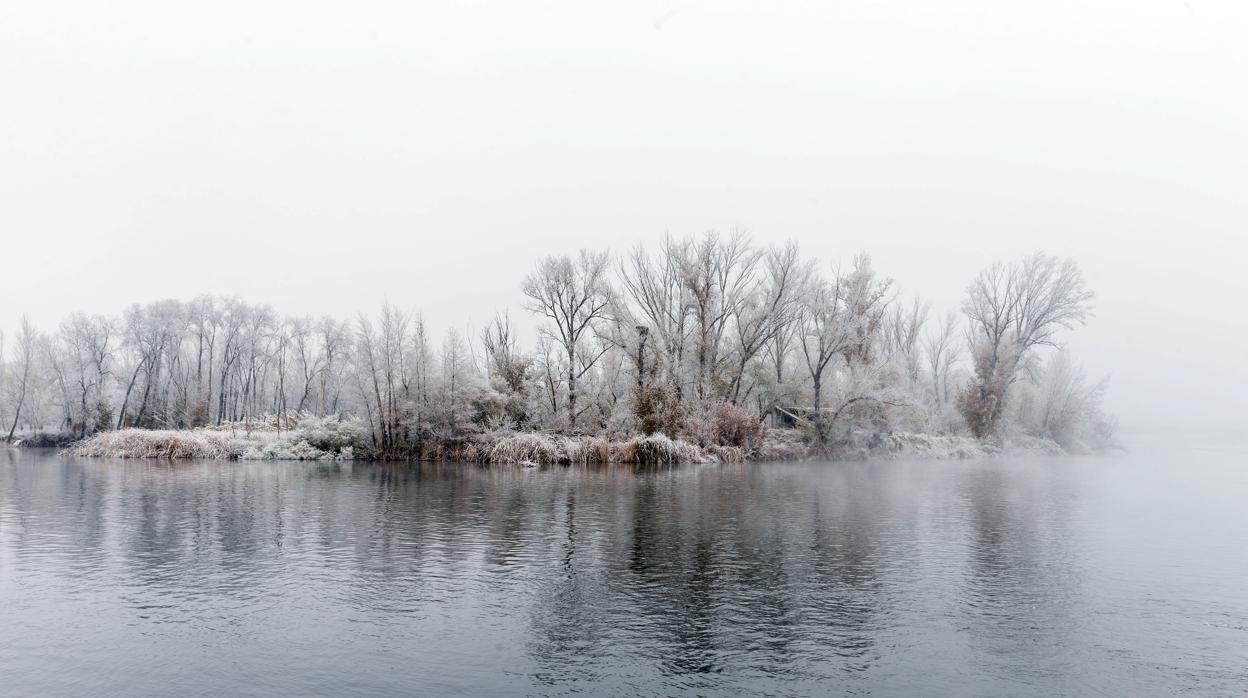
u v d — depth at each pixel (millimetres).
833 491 34844
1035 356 73688
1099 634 14242
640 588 17156
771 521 25984
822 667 12555
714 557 20312
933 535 23625
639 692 11531
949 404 73125
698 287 56594
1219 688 11844
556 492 33562
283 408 76812
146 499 30766
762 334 59281
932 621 14914
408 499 31016
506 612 15359
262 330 79062
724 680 12000
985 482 40219
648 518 26484
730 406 55094
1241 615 15438
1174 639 13992
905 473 45625
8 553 20578
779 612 15453
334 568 18906
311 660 12781
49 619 14844
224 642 13609
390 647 13391
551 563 19516
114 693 11484
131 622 14672
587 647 13422
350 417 58062
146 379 70750
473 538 22719
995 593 16922
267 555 20359
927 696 11469
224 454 52500
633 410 53219
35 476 39719
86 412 69125
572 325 56219
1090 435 76625
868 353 63469
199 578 17922
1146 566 19547
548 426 53969
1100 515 28000
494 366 62719
